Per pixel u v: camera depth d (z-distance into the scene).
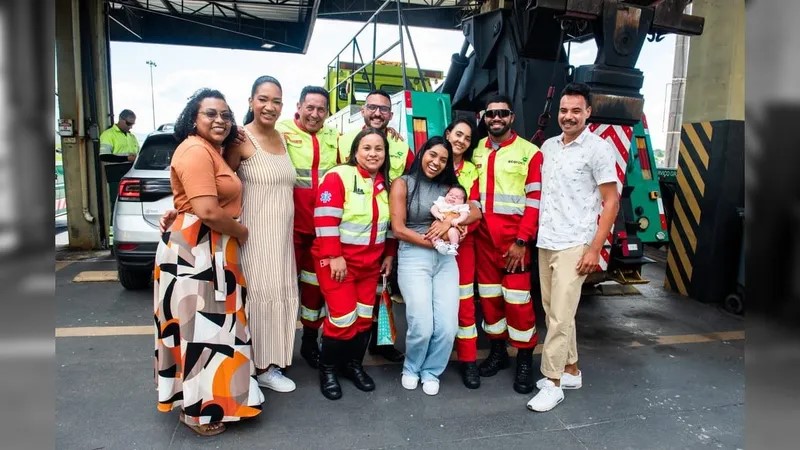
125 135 7.01
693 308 5.04
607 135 4.21
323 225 2.92
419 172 3.15
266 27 11.23
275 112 2.88
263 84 2.84
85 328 4.11
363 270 3.07
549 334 3.07
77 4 6.77
